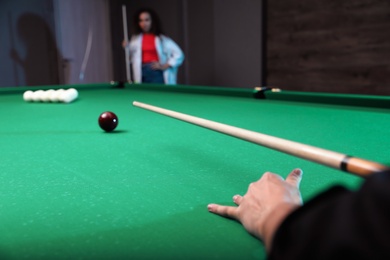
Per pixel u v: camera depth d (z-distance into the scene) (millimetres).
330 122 2189
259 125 2156
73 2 7664
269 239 708
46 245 847
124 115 2592
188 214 991
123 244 844
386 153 1558
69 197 1128
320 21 5738
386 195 392
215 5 7402
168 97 3490
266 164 1424
